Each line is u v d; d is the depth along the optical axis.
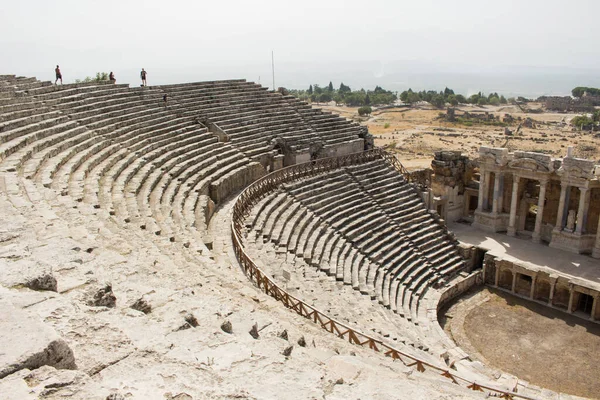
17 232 11.70
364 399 7.40
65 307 7.46
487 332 34.56
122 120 33.44
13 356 5.58
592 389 27.84
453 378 14.63
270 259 26.36
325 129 49.16
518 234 47.59
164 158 31.84
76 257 10.38
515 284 40.59
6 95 28.22
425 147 103.62
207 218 29.77
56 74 36.09
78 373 5.65
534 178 44.88
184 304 9.95
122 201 22.16
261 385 6.98
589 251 43.22
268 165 41.81
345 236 36.69
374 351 15.48
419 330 29.38
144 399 5.75
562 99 189.38
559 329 34.91
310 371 7.66
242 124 43.09
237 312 10.52
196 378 6.58
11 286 7.85
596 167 41.69
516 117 163.12
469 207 53.50
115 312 8.23
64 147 25.41
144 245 16.52
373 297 30.47
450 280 40.44
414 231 42.69
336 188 41.97
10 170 19.67
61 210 16.86
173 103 40.84
